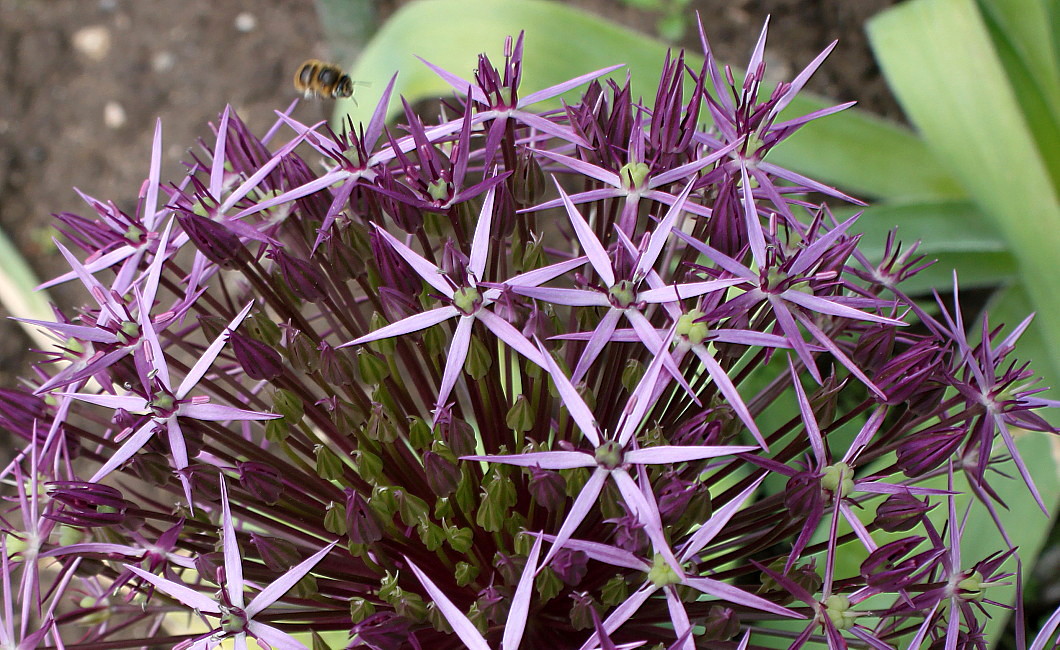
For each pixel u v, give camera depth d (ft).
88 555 0.81
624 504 0.77
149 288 0.82
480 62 0.85
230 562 0.76
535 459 0.75
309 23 1.63
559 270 0.79
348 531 0.82
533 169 0.86
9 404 0.82
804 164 1.17
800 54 1.50
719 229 0.80
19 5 1.69
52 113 1.62
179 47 1.64
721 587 0.75
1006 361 1.06
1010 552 0.79
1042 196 1.05
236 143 0.87
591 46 1.13
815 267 0.79
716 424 0.78
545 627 0.85
